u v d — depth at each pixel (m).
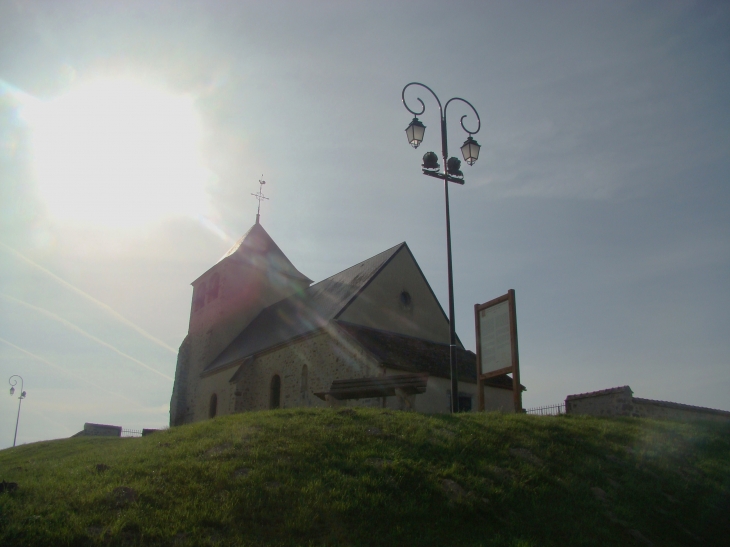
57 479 8.62
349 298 23.09
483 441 9.99
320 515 7.05
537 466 9.20
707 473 10.05
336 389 15.73
